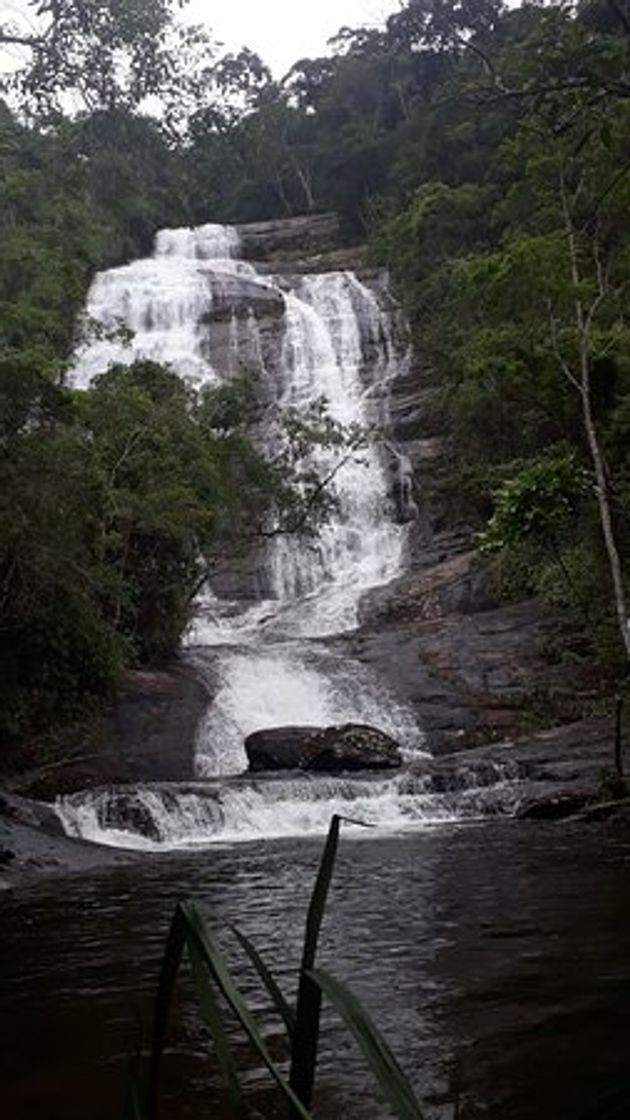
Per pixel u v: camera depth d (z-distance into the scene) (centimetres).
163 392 3092
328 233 6581
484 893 996
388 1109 455
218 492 2861
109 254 5753
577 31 1142
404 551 3959
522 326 2095
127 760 2264
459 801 1855
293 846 1572
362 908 952
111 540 2334
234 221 7262
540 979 656
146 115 1430
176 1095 486
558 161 1669
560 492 2006
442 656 2755
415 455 4216
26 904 1096
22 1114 473
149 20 1320
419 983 665
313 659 2800
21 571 1702
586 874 1081
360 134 6738
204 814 1834
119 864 1421
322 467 4191
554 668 2631
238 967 742
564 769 1956
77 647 1900
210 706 2512
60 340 4331
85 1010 648
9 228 2814
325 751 2169
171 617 2811
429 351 4588
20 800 1764
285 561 3903
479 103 889
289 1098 117
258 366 4947
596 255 1709
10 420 1703
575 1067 494
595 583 2423
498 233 4619
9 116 2503
